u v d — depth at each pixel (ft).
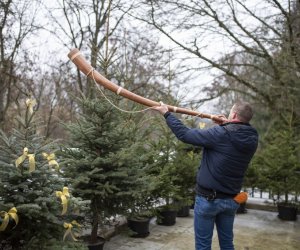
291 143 21.81
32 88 35.70
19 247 9.25
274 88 31.50
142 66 35.27
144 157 13.44
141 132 16.76
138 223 15.69
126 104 15.03
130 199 13.02
